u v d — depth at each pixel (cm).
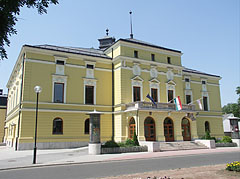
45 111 2766
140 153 2252
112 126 3184
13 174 1226
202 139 3136
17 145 2609
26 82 2711
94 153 2162
